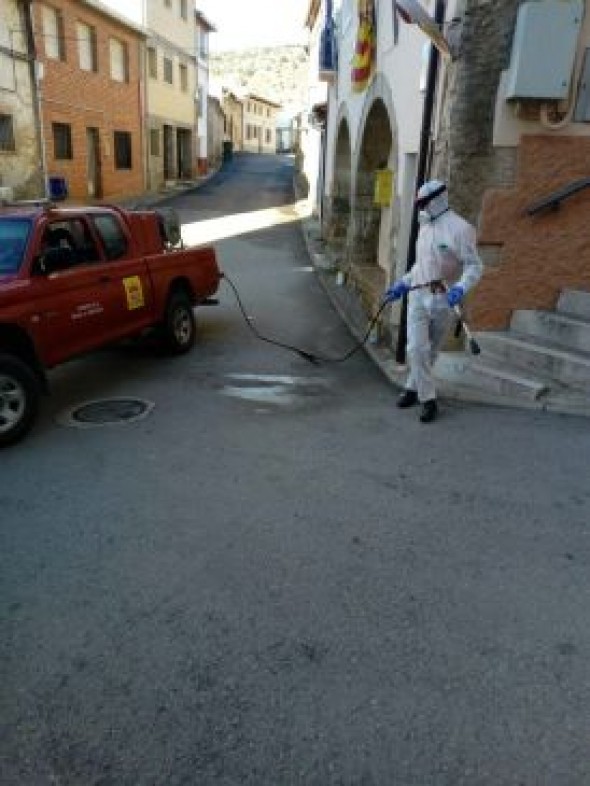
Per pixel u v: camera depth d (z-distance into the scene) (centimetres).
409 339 541
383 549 364
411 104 752
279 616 308
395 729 244
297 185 3164
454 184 625
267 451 497
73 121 2114
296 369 722
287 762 231
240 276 1309
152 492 433
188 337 789
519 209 622
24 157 1803
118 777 226
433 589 329
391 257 831
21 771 229
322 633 297
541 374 604
